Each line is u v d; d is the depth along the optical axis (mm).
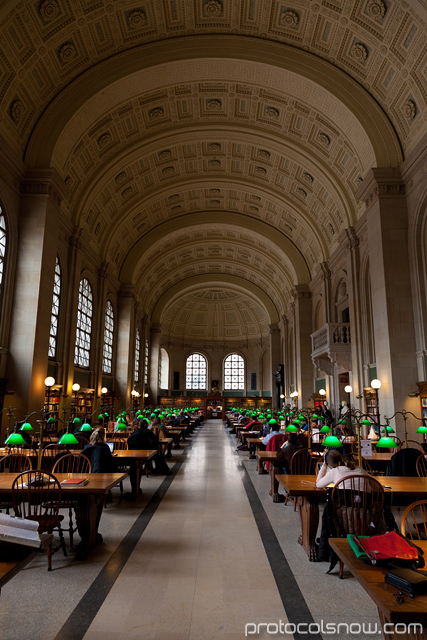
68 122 14844
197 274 38594
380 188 14344
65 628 3734
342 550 3219
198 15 14680
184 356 45625
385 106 14789
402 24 12453
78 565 5164
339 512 4680
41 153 14523
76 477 6148
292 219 25359
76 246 18234
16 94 13281
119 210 23062
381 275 14016
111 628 3742
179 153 21672
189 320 45750
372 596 2525
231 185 24266
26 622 3826
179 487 10016
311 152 19078
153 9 14117
